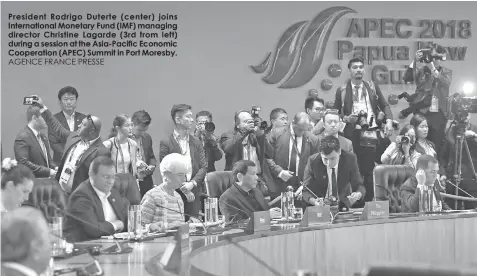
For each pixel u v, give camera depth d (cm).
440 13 1223
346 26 1190
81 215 640
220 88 1138
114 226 650
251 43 1152
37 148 989
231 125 1140
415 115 1184
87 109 1083
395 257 771
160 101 1109
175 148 1013
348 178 981
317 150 1098
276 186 1076
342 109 1170
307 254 698
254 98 1151
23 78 1063
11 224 328
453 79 1219
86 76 1084
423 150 1173
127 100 1098
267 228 690
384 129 1173
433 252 800
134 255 513
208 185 866
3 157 1032
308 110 1140
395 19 1207
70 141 955
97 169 655
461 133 1184
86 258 495
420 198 873
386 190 921
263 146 1079
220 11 1137
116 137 984
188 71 1124
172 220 720
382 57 1199
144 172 998
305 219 723
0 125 1040
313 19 1173
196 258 521
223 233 655
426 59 1199
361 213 809
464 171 1183
